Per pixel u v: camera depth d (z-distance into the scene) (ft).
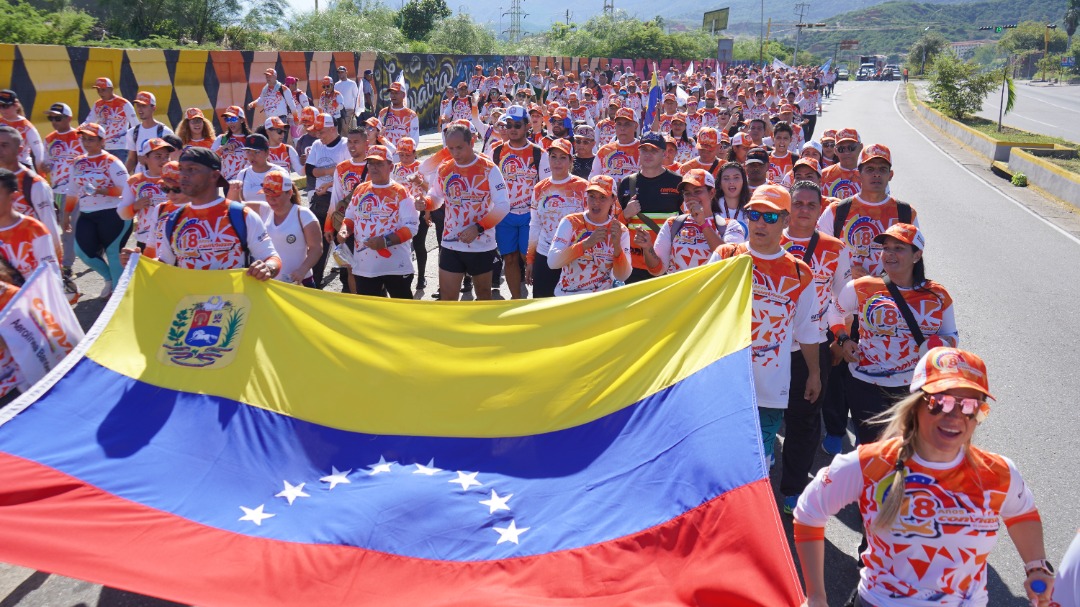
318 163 29.91
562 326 15.25
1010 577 14.85
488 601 11.13
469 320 15.56
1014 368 25.22
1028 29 491.31
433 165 29.73
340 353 15.64
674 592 10.83
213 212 16.66
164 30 88.17
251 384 15.29
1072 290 34.73
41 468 13.34
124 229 26.94
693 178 18.65
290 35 107.45
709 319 14.10
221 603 11.23
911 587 8.87
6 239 17.01
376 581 11.80
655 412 13.64
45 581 14.02
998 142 80.43
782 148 31.65
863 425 15.97
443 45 157.48
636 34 221.66
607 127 46.50
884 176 19.79
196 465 14.02
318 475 14.32
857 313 15.99
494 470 14.07
